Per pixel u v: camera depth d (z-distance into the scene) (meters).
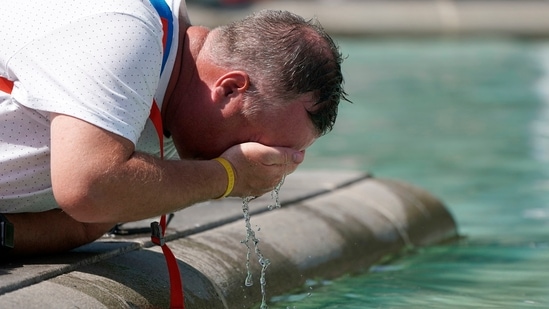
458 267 9.10
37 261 6.33
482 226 11.52
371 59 36.41
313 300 7.66
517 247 10.16
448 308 7.50
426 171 15.98
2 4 5.89
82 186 5.47
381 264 9.23
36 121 5.91
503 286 8.29
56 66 5.58
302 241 8.52
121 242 7.16
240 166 6.02
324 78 5.92
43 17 5.73
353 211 9.82
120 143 5.54
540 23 46.22
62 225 6.52
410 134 20.25
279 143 6.01
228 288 7.10
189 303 6.46
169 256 6.33
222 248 7.66
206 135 6.07
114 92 5.55
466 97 26.30
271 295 7.55
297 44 5.87
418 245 10.16
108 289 6.04
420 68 33.19
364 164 16.69
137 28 5.68
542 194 13.84
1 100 5.90
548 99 25.83
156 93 5.99
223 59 5.95
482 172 15.86
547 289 8.18
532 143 19.05
